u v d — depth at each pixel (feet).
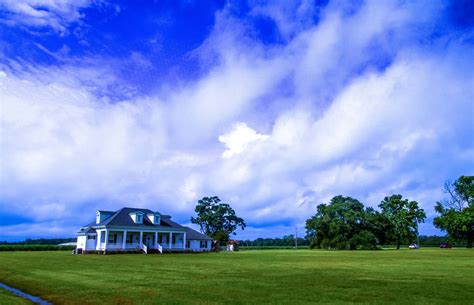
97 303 41.50
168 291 48.21
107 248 171.94
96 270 78.28
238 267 87.35
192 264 97.55
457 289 49.60
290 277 64.39
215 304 39.78
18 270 77.92
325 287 51.75
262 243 588.09
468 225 269.64
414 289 49.70
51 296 46.96
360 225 285.43
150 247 189.78
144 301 41.65
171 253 182.91
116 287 52.01
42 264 95.04
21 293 51.06
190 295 45.16
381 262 105.29
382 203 308.60
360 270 78.02
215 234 297.33
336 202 295.28
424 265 92.53
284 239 587.68
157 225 197.06
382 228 290.97
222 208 322.14
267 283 56.18
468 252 188.55
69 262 103.45
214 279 61.52
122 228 177.58
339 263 101.81
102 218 194.08
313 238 306.96
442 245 346.13
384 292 47.16
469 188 279.49
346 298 43.01
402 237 300.40
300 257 140.05
